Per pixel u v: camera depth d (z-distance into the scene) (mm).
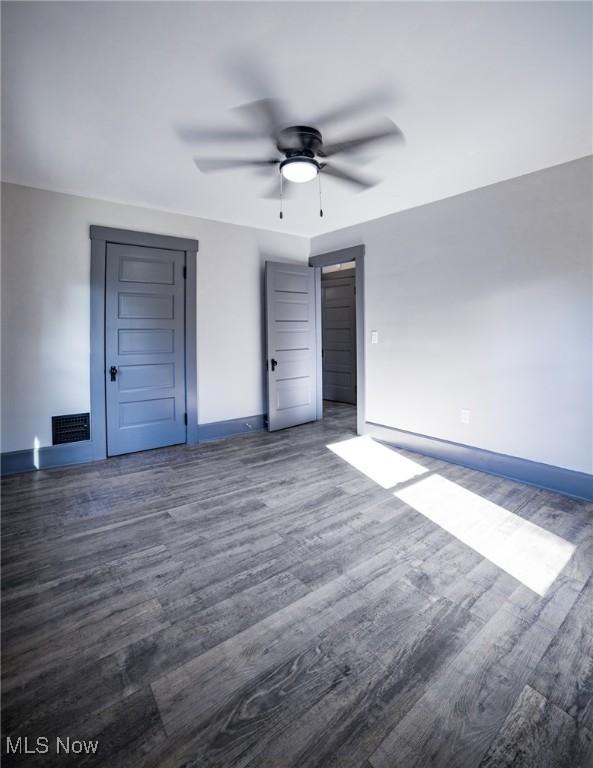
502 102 2164
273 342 4941
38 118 2318
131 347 4016
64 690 1375
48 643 1591
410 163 2943
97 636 1630
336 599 1862
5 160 2912
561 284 3012
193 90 2049
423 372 4023
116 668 1472
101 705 1321
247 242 4789
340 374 7250
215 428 4648
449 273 3736
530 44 1730
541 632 1651
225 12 1547
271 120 2332
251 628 1679
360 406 4758
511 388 3342
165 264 4172
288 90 2049
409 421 4195
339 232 4922
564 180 2957
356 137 2539
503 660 1510
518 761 1152
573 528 2529
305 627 1685
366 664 1495
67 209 3592
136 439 4113
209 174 3148
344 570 2090
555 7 1533
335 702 1338
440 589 1933
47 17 1562
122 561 2170
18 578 2016
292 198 3717
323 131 2463
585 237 2879
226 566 2125
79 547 2307
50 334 3578
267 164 2938
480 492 3100
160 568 2107
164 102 2154
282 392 5094
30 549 2285
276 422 5031
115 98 2119
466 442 3689
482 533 2471
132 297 3986
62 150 2732
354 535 2449
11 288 3387
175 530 2512
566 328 3008
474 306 3559
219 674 1449
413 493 3088
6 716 1277
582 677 1436
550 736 1224
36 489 3148
